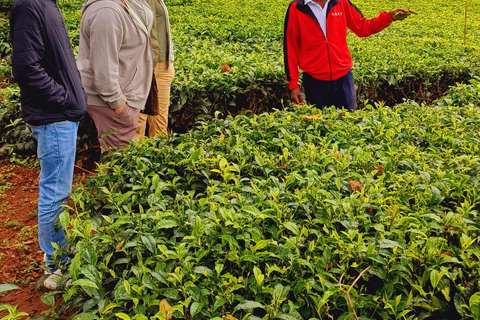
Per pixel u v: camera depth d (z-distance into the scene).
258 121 4.04
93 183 2.89
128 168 3.09
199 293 1.89
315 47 5.18
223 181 2.97
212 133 3.79
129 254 2.21
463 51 8.86
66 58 2.95
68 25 9.70
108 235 2.21
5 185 4.80
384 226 2.43
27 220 4.25
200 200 2.52
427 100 7.13
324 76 5.26
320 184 2.76
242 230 2.25
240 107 6.21
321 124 3.93
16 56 2.68
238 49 8.45
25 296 3.28
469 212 2.51
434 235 2.41
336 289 1.86
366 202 2.50
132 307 1.89
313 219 2.44
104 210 2.81
